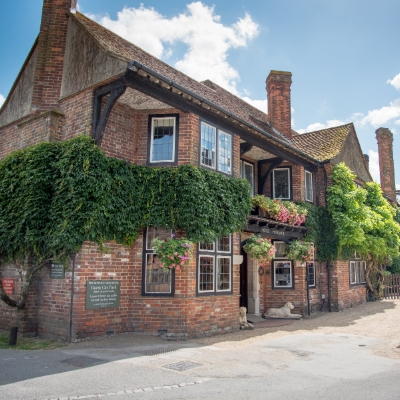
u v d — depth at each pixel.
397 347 8.41
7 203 9.38
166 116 10.27
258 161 15.11
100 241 8.67
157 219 9.36
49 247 8.64
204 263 10.02
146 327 9.31
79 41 10.04
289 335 10.05
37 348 7.83
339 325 11.77
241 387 5.51
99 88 9.22
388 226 17.66
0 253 9.53
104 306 8.86
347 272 16.67
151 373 6.14
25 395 5.07
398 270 21.72
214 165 10.71
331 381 5.84
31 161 8.98
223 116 10.87
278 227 13.07
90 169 8.54
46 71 10.41
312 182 16.16
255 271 14.13
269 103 17.83
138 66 8.16
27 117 10.59
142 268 9.59
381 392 5.30
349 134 18.47
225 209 10.30
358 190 15.95
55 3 10.83
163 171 9.64
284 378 5.99
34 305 9.15
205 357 7.33
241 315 11.27
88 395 5.11
